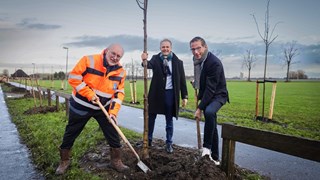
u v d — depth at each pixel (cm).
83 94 459
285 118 1245
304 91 3662
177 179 405
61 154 497
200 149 513
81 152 590
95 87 472
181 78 602
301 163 590
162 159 521
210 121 455
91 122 933
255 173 510
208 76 474
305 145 317
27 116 1181
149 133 615
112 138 489
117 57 463
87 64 464
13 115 1280
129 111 1478
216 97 475
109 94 483
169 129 591
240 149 699
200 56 480
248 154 656
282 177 509
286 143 334
